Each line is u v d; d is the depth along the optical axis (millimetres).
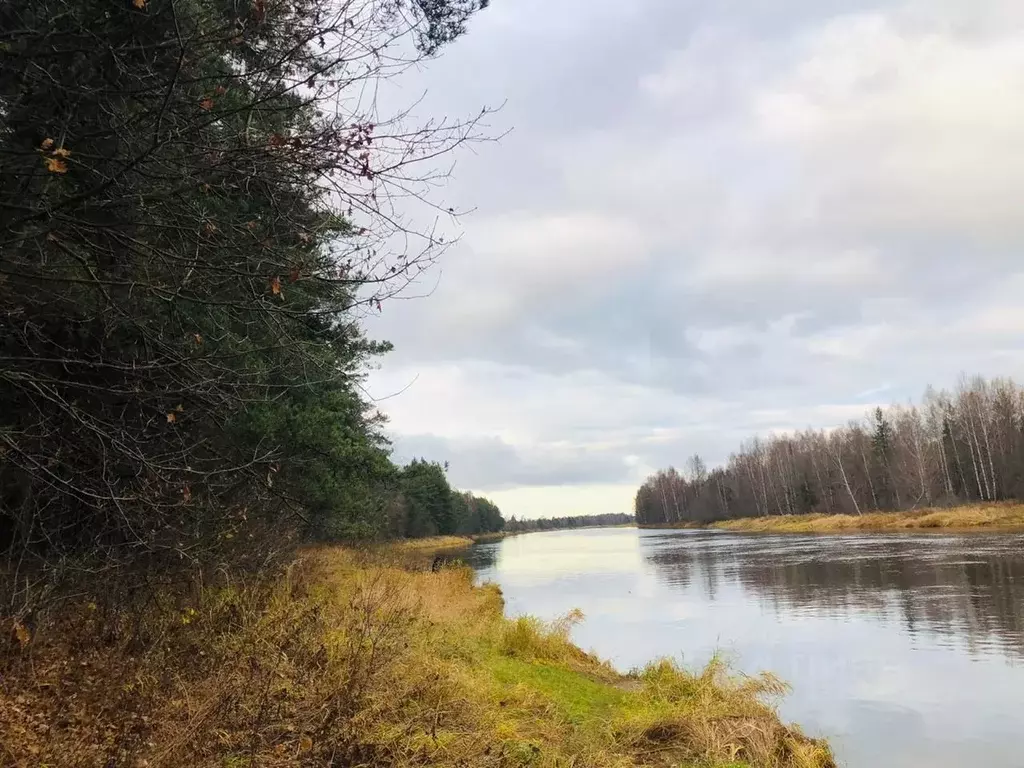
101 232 5234
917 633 15805
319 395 14820
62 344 5914
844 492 79125
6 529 6992
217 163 5020
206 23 5047
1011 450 61719
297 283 5828
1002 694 11234
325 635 7160
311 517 15375
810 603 20641
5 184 5219
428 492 80875
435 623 11133
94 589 6344
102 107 4891
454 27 5965
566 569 39031
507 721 7008
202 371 6121
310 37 4828
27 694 4895
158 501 6172
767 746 7285
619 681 11133
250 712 5293
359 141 5008
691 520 134375
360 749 5355
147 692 5227
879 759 8820
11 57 4797
